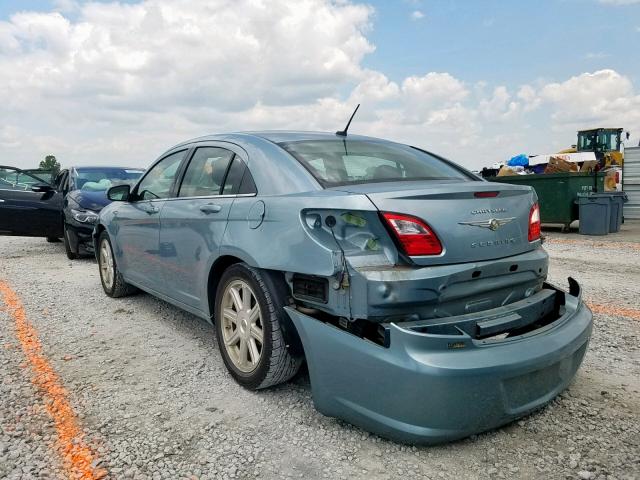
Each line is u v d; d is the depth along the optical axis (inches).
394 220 103.7
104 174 387.9
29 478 97.9
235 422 119.1
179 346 169.6
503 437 111.1
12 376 144.8
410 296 101.3
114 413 123.5
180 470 100.9
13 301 228.2
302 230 113.7
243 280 131.7
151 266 186.2
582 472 98.9
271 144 140.4
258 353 130.3
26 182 385.1
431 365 94.7
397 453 105.9
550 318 125.5
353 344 103.5
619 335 173.9
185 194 168.1
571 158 762.8
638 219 603.2
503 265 112.4
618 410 122.3
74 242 336.2
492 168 775.7
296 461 103.7
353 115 157.8
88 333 183.2
